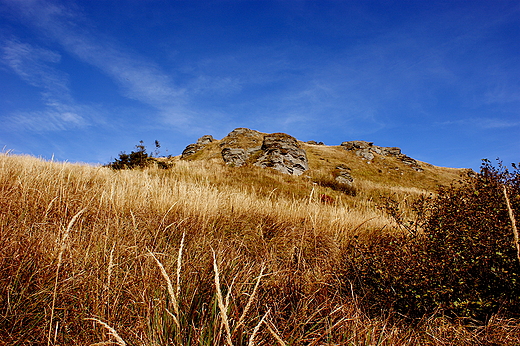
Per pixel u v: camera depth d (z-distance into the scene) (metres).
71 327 1.69
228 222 4.50
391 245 2.94
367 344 1.80
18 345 1.52
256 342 1.64
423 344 2.00
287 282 2.59
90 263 2.16
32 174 4.71
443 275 2.52
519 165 2.63
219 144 43.84
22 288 1.78
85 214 3.26
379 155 55.62
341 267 3.09
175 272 2.21
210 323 1.73
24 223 2.66
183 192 5.05
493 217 2.52
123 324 1.70
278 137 29.89
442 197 3.02
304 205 6.21
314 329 2.02
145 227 3.29
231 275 2.38
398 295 2.51
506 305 2.21
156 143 17.56
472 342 2.00
